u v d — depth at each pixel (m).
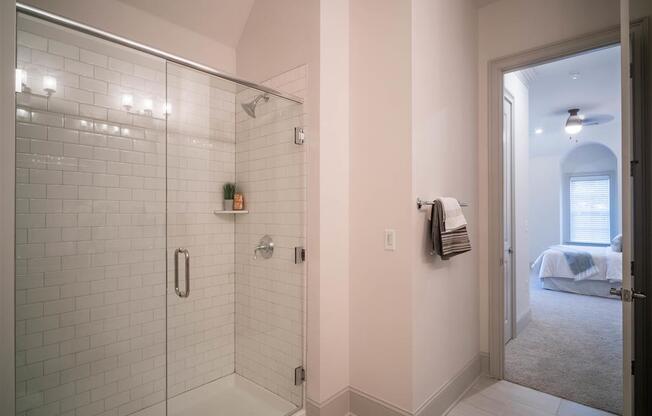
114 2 1.96
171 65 1.87
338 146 2.03
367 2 2.01
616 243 5.40
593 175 6.97
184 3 2.16
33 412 1.61
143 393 1.99
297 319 2.03
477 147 2.63
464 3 2.44
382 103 1.93
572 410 2.07
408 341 1.79
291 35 2.09
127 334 1.93
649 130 1.93
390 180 1.89
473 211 2.54
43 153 1.60
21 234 1.55
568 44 2.26
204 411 2.14
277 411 2.11
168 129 2.07
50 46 1.57
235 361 2.41
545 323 3.79
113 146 1.86
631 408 1.49
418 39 1.87
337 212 2.02
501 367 2.51
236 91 2.17
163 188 2.07
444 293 2.11
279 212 2.13
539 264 5.97
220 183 2.32
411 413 1.78
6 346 1.04
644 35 1.95
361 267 2.03
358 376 2.04
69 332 1.72
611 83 4.04
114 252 1.88
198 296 2.25
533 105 4.96
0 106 1.01
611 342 3.20
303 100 2.00
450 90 2.22
